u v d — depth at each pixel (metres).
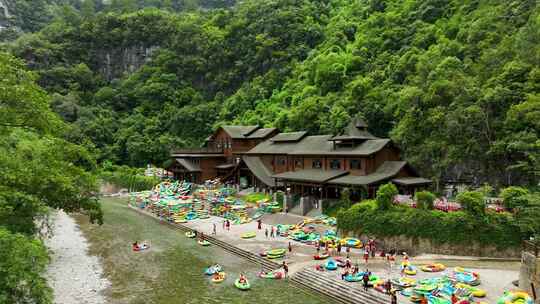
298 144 77.50
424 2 112.06
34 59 166.50
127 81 170.62
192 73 172.38
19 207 31.62
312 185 63.97
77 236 58.12
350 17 147.12
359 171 61.62
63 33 184.25
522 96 56.47
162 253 48.91
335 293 34.12
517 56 62.78
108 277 39.78
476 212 42.12
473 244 41.50
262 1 178.25
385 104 83.50
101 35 186.62
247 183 85.69
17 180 29.50
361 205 48.84
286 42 154.75
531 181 53.78
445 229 42.44
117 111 158.50
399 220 44.72
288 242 50.28
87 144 49.25
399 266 39.00
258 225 58.59
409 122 68.44
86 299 33.84
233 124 131.50
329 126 89.88
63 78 163.75
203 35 176.75
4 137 32.94
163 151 127.00
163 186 94.94
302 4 167.50
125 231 61.97
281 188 73.88
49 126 34.66
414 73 86.44
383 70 98.00
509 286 32.94
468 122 59.72
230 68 166.62
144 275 40.47
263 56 154.12
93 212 44.69
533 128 53.03
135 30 186.62
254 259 45.09
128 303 33.06
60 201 40.41
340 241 46.91
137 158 125.50
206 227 61.25
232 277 39.78
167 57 174.25
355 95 91.19
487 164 60.19
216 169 99.31
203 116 143.38
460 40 85.94
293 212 64.50
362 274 35.94
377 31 119.19
